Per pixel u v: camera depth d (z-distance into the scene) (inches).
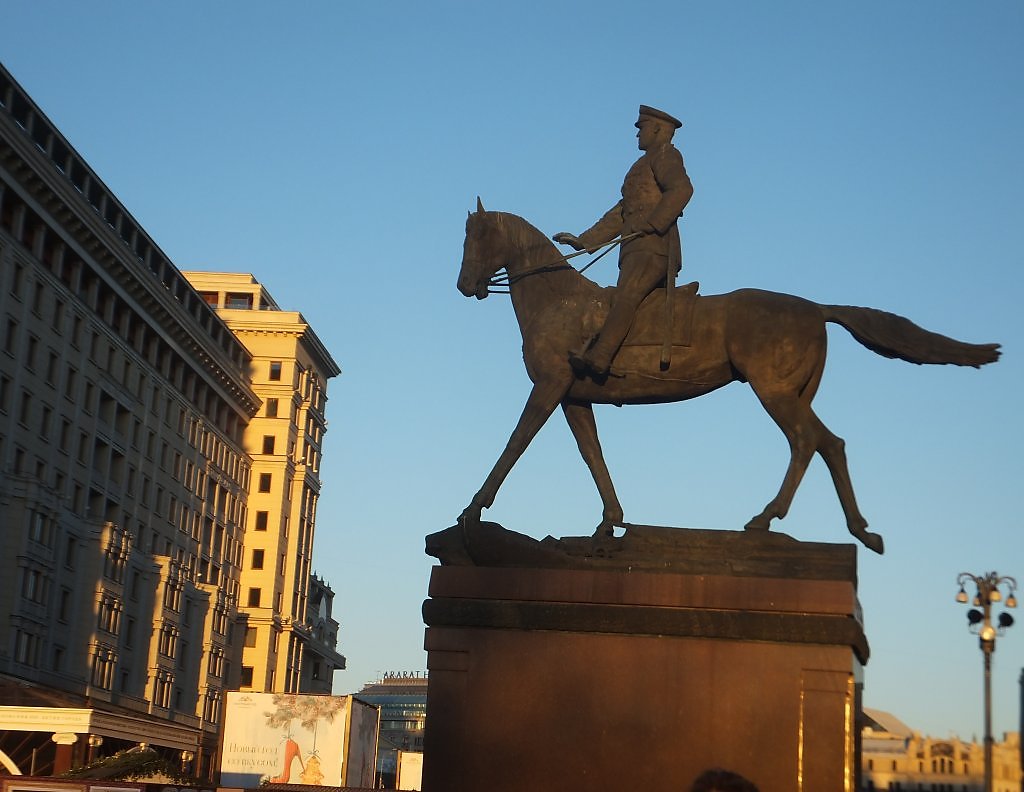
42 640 2482.8
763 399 486.9
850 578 466.9
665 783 457.7
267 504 4045.3
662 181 508.4
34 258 2482.8
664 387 501.0
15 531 2372.0
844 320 503.2
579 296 514.9
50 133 2578.7
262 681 3909.9
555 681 468.8
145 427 3137.3
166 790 914.7
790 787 451.8
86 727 1585.9
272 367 4126.5
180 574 3184.1
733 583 466.9
